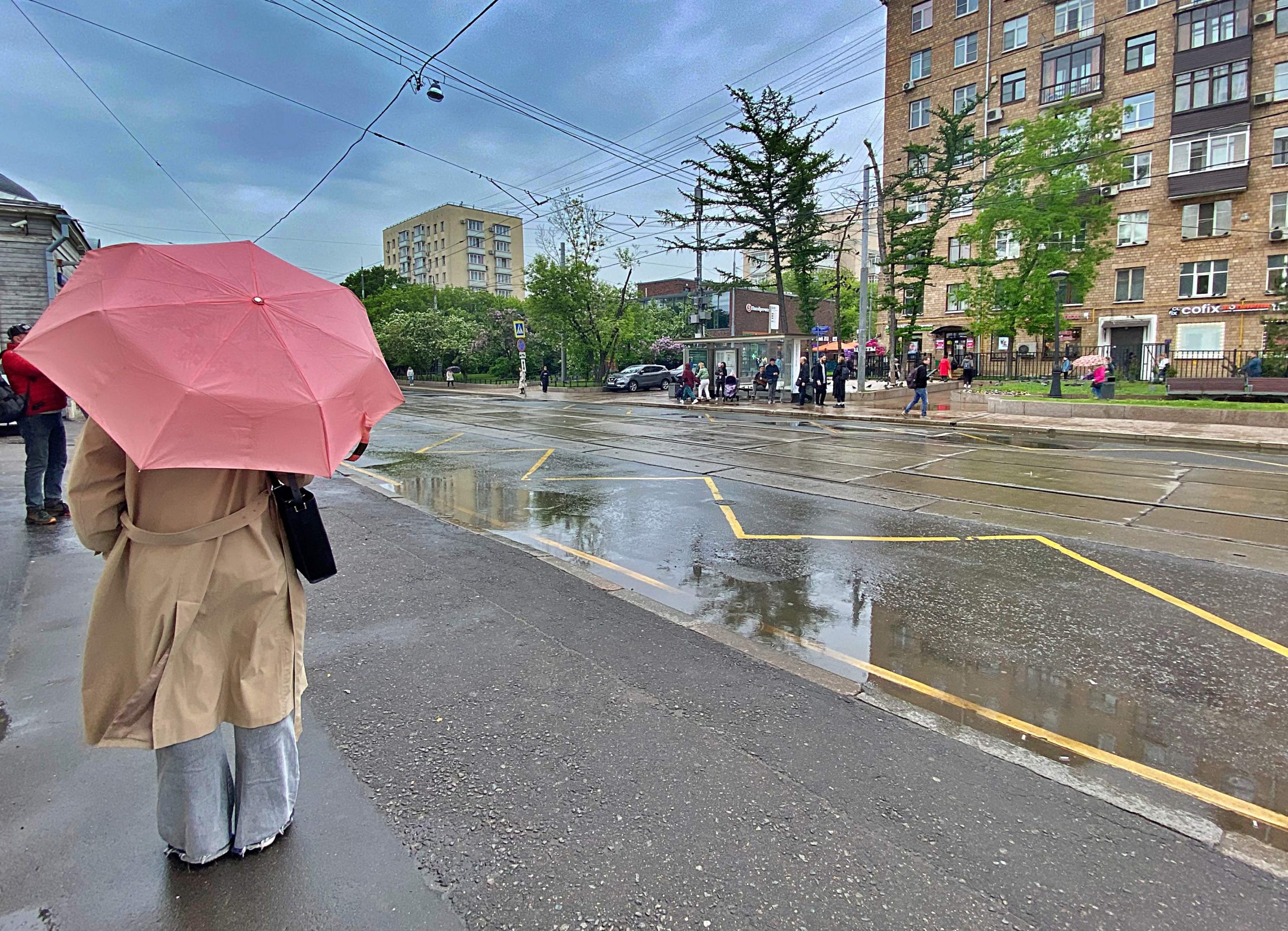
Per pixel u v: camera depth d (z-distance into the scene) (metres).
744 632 4.62
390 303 61.09
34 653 3.69
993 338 38.16
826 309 67.12
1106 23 33.47
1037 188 27.16
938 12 38.72
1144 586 5.53
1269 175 30.08
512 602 4.80
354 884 2.19
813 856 2.38
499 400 31.97
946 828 2.56
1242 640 4.48
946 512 8.12
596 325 40.56
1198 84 31.30
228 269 2.07
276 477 2.27
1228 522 7.67
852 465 11.52
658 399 32.03
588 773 2.82
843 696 3.62
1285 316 24.84
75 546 5.59
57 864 2.22
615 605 4.83
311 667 3.72
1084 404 19.69
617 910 2.12
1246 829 2.63
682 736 3.13
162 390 1.80
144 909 2.06
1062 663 4.15
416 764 2.86
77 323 1.81
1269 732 3.38
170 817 2.19
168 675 2.05
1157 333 33.09
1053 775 2.96
